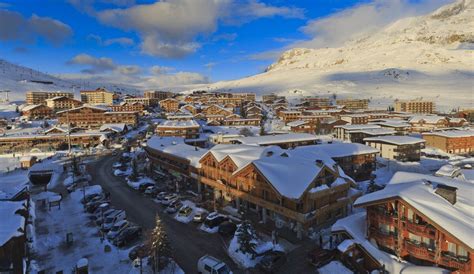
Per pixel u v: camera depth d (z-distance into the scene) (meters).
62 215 47.94
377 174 70.94
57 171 75.31
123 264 34.31
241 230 35.78
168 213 48.41
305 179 39.19
